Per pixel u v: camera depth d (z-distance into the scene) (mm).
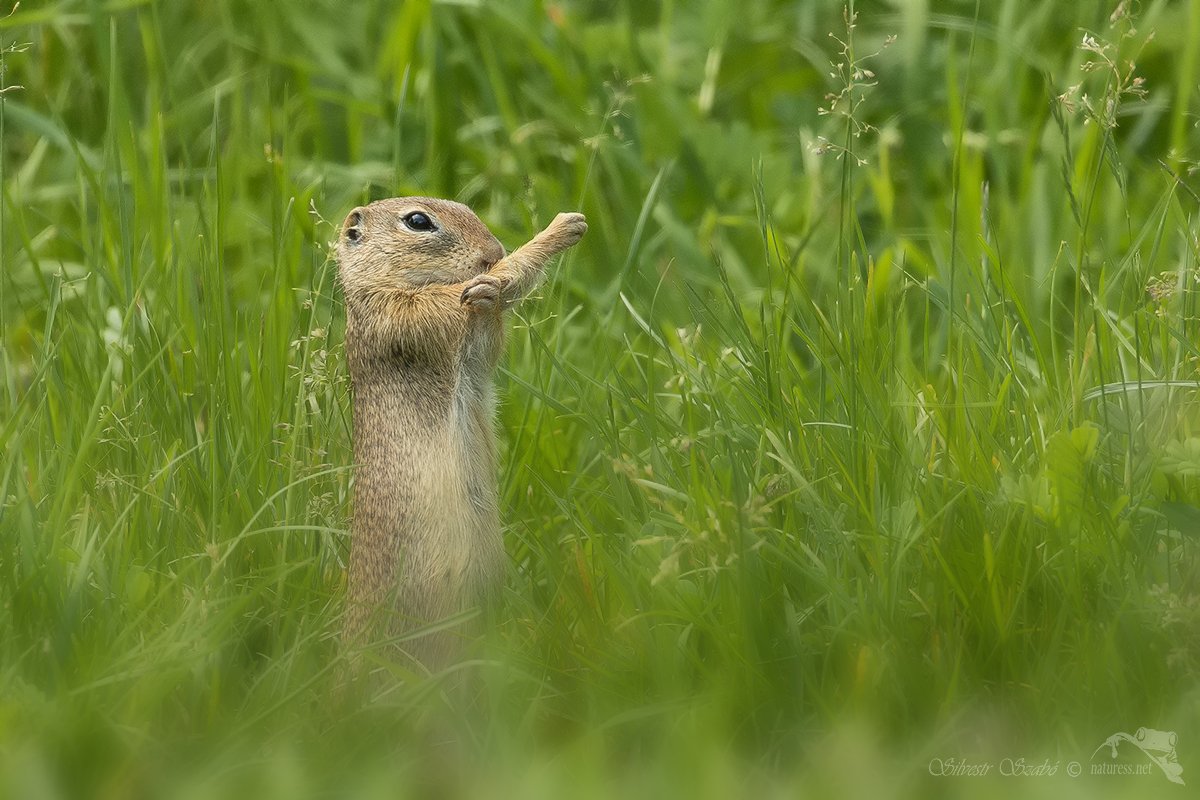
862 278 10555
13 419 8836
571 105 13211
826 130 13383
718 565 7695
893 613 7500
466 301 7820
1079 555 7539
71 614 7484
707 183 12984
